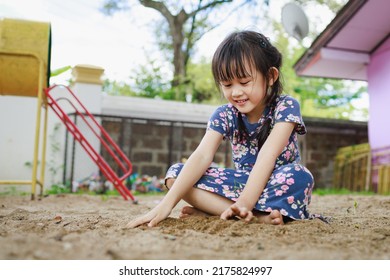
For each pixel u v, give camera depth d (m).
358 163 6.95
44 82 3.97
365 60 6.53
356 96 12.41
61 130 5.82
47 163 5.72
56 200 3.82
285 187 1.70
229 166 6.54
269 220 1.67
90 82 6.02
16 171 5.62
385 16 5.62
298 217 1.71
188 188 1.75
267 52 1.82
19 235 1.39
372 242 1.34
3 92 4.01
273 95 1.89
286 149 1.90
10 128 5.64
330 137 7.44
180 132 6.51
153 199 4.41
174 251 1.13
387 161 6.27
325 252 1.17
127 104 6.37
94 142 5.89
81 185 5.49
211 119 1.98
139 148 6.25
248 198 1.67
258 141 1.95
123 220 1.93
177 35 12.17
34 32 3.80
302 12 6.06
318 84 12.33
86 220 1.92
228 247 1.21
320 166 7.31
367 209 3.01
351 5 5.46
